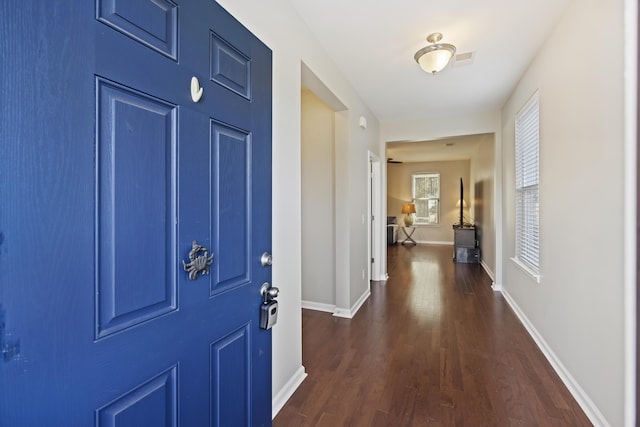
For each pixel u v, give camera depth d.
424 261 6.66
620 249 1.50
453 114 4.51
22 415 0.60
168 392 0.92
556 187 2.27
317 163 3.68
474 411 1.82
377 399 1.94
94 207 0.72
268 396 1.44
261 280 1.37
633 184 1.41
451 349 2.61
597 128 1.70
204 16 1.04
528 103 2.95
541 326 2.61
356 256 3.69
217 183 1.11
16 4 0.59
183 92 0.96
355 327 3.11
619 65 1.50
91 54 0.71
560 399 1.93
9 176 0.58
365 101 3.93
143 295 0.84
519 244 3.45
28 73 0.61
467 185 9.12
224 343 1.15
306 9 2.09
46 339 0.64
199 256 1.02
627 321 1.44
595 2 1.71
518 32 2.34
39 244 0.63
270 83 1.44
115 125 0.77
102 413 0.74
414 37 2.43
